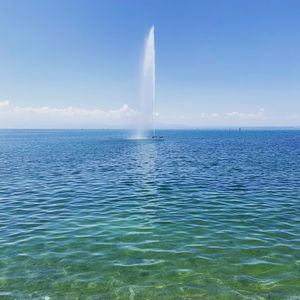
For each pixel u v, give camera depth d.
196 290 8.01
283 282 8.40
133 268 9.28
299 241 11.45
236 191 20.77
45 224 13.70
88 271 9.10
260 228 13.00
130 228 13.09
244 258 9.95
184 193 20.27
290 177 26.38
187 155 48.91
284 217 14.62
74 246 11.05
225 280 8.53
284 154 48.97
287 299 7.58
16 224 13.71
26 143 92.12
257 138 125.19
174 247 10.93
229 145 76.50
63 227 13.25
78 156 48.03
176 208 16.45
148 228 13.07
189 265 9.47
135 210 16.06
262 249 10.70
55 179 26.12
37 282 8.45
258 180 25.02
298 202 17.62
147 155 49.44
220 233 12.39
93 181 25.08
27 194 20.12
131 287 8.19
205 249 10.73
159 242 11.42
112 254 10.33
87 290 8.05
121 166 35.09
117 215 15.14
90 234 12.34
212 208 16.41
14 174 28.98
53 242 11.45
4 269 9.23
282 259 9.86
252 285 8.25
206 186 22.61
